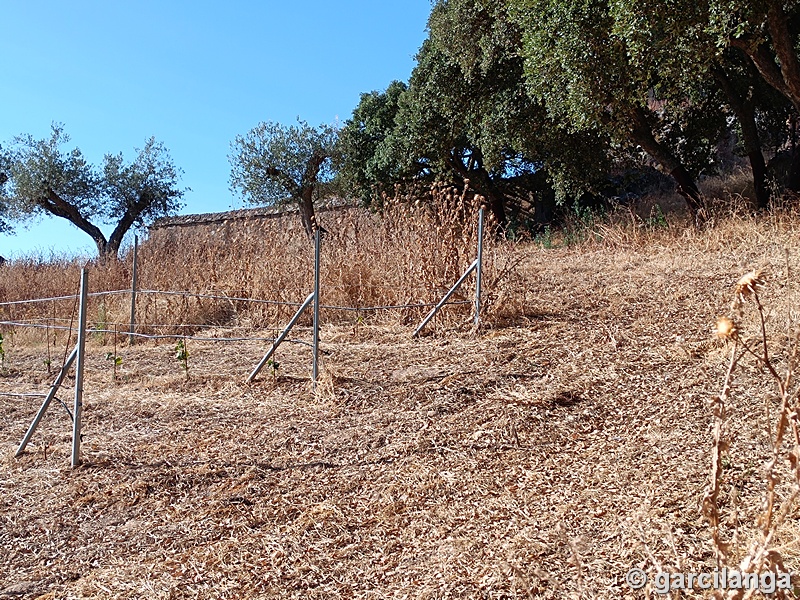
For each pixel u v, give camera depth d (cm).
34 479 401
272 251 861
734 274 706
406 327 670
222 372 587
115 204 2356
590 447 376
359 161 1930
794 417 188
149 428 468
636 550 268
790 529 255
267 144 1986
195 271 924
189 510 354
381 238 797
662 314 607
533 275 833
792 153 1314
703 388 424
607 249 980
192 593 282
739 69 1174
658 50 867
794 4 883
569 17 931
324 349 627
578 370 491
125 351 733
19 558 321
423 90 1536
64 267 1202
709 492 193
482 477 356
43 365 707
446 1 1502
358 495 353
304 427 446
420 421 433
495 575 268
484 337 604
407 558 294
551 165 1329
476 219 682
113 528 343
